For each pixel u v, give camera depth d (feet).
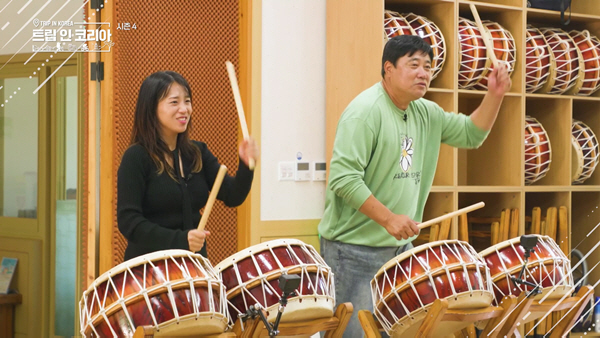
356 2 17.49
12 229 22.93
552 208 19.04
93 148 17.63
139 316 8.00
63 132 22.38
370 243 12.92
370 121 12.48
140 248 10.47
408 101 12.86
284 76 18.31
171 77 10.55
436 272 9.93
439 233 17.39
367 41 17.11
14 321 22.75
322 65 18.76
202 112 18.12
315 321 9.35
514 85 18.58
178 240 9.68
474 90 18.26
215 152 18.20
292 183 18.40
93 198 17.61
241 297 9.05
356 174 12.26
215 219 18.13
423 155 13.53
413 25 17.20
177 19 18.08
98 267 17.61
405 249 13.39
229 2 18.21
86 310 8.46
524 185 18.58
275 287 8.99
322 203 18.79
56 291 22.54
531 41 18.83
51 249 22.56
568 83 19.24
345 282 13.19
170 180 10.50
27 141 22.58
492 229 18.30
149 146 10.39
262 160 18.07
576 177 19.54
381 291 10.40
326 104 18.71
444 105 17.62
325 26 18.78
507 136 18.81
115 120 17.70
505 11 18.67
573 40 19.53
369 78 17.06
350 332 13.19
